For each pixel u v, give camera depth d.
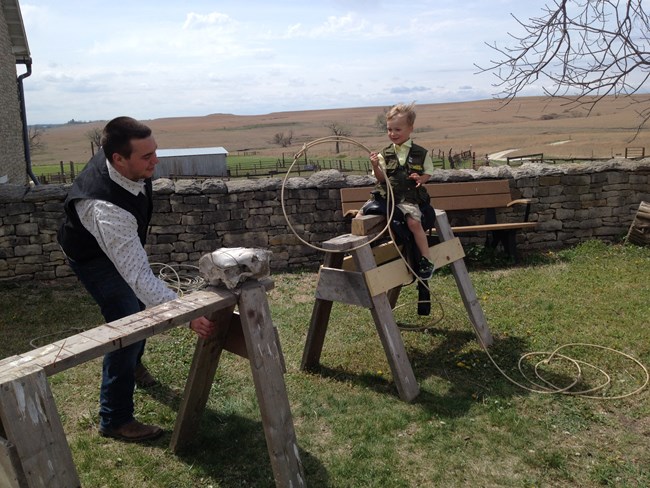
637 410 3.59
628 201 7.55
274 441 2.67
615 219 7.59
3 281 6.32
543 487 2.88
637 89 3.26
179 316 2.38
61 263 6.43
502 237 7.08
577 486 2.89
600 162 7.62
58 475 1.96
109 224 2.70
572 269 6.55
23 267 6.36
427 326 5.06
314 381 4.10
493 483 2.93
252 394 3.91
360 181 6.99
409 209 4.05
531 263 6.91
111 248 2.73
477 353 4.48
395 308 5.53
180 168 33.41
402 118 4.02
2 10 11.47
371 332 4.94
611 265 6.63
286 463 2.70
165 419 3.58
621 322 4.92
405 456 3.17
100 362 4.45
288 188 6.85
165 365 4.34
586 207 7.52
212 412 3.66
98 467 3.09
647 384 3.87
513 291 5.86
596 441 3.27
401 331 4.97
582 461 3.09
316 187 6.90
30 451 1.88
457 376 4.11
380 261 4.31
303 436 3.40
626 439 3.28
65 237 3.03
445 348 4.60
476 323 4.54
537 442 3.26
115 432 3.36
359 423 3.51
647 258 6.85
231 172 36.81
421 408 3.67
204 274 2.70
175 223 6.64
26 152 13.19
